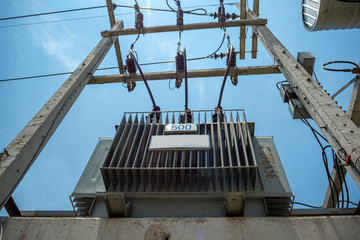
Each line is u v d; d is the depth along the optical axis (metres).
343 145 2.62
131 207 3.10
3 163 2.49
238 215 2.70
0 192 2.32
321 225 2.41
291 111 4.18
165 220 2.54
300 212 4.06
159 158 3.23
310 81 3.63
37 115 3.31
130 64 5.39
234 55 5.41
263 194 3.09
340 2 3.25
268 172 3.44
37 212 3.98
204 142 3.25
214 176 3.04
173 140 3.32
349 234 2.32
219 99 4.41
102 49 5.61
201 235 2.41
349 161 2.55
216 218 2.55
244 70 5.30
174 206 3.09
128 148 3.48
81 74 4.48
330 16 3.40
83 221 2.58
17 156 2.60
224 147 3.64
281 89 4.52
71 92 4.02
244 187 3.13
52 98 3.72
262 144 3.90
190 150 3.24
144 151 3.30
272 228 2.44
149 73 5.48
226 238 2.38
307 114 4.00
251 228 2.45
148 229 2.48
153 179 3.24
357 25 3.51
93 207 3.21
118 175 3.12
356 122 4.49
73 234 2.47
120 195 2.76
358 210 2.77
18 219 2.56
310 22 3.79
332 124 2.80
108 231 2.49
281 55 4.54
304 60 4.17
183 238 2.40
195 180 3.23
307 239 2.33
